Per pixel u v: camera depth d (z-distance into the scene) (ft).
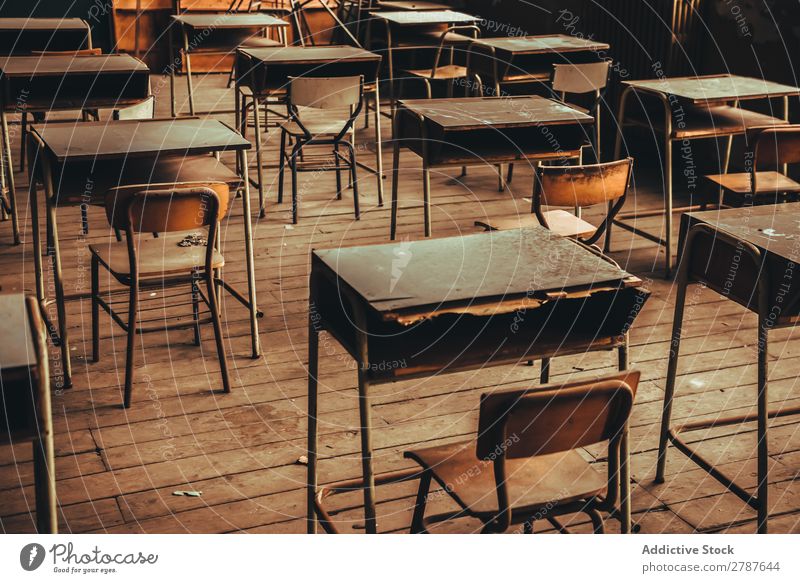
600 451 9.99
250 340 12.66
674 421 10.71
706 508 9.15
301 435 10.32
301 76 18.02
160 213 10.32
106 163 12.53
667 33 21.67
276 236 16.76
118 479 9.39
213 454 9.90
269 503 9.07
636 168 21.94
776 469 9.80
